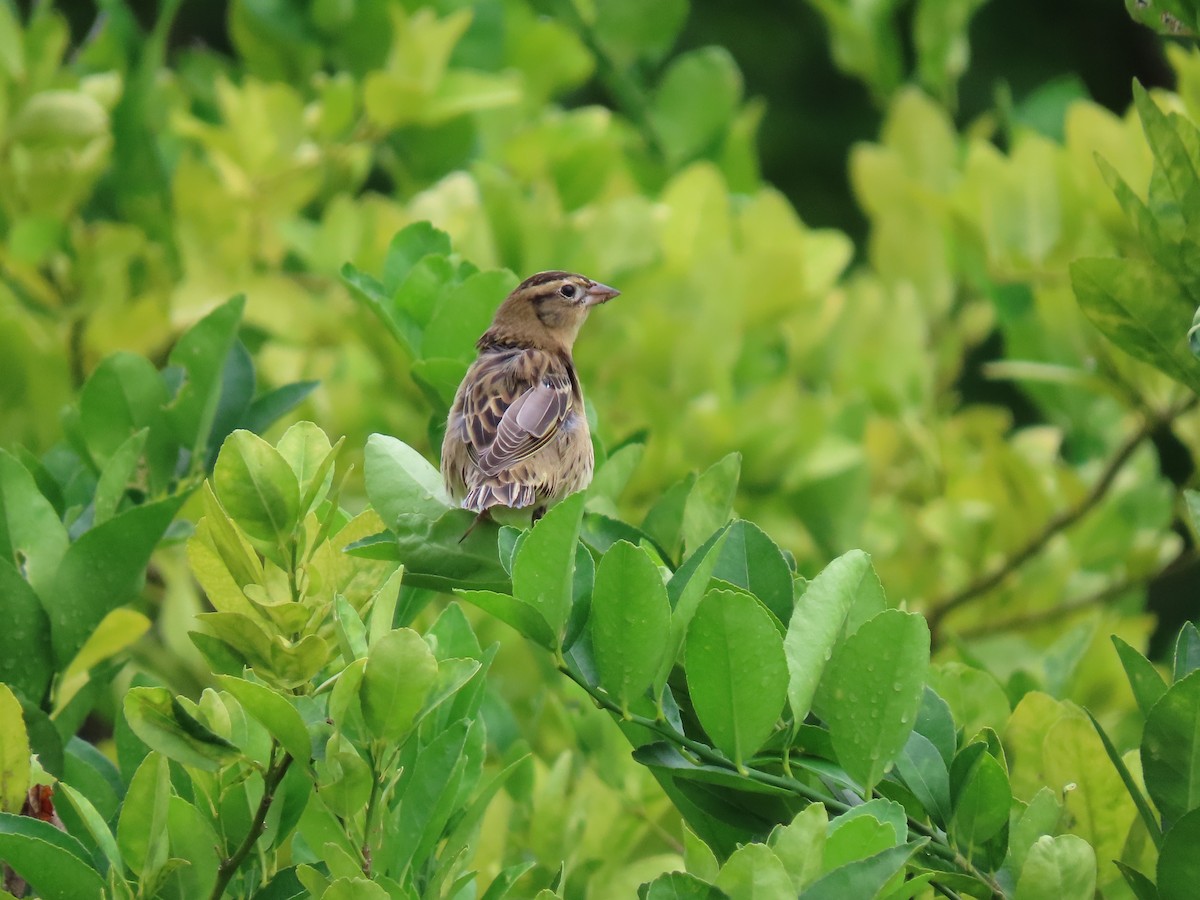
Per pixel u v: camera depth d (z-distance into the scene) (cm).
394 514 590
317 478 520
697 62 1456
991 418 1412
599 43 1470
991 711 643
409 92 1208
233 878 554
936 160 1376
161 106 1386
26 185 1184
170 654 1034
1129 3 599
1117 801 579
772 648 505
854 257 2545
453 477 828
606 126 1325
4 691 524
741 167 1464
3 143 1154
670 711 548
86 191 1210
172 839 538
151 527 642
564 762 752
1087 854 496
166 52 2112
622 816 787
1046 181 1154
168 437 750
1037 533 1228
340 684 480
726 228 1226
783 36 2562
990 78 2578
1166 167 579
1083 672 970
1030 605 1267
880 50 1467
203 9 2148
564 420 877
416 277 830
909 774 548
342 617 503
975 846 543
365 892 464
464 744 562
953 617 1266
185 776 602
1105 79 2594
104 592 644
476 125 1423
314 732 505
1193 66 880
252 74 1446
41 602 643
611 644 515
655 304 1160
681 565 600
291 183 1237
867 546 1267
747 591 556
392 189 1922
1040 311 1220
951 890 541
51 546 650
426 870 554
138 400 745
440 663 527
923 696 568
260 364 1237
